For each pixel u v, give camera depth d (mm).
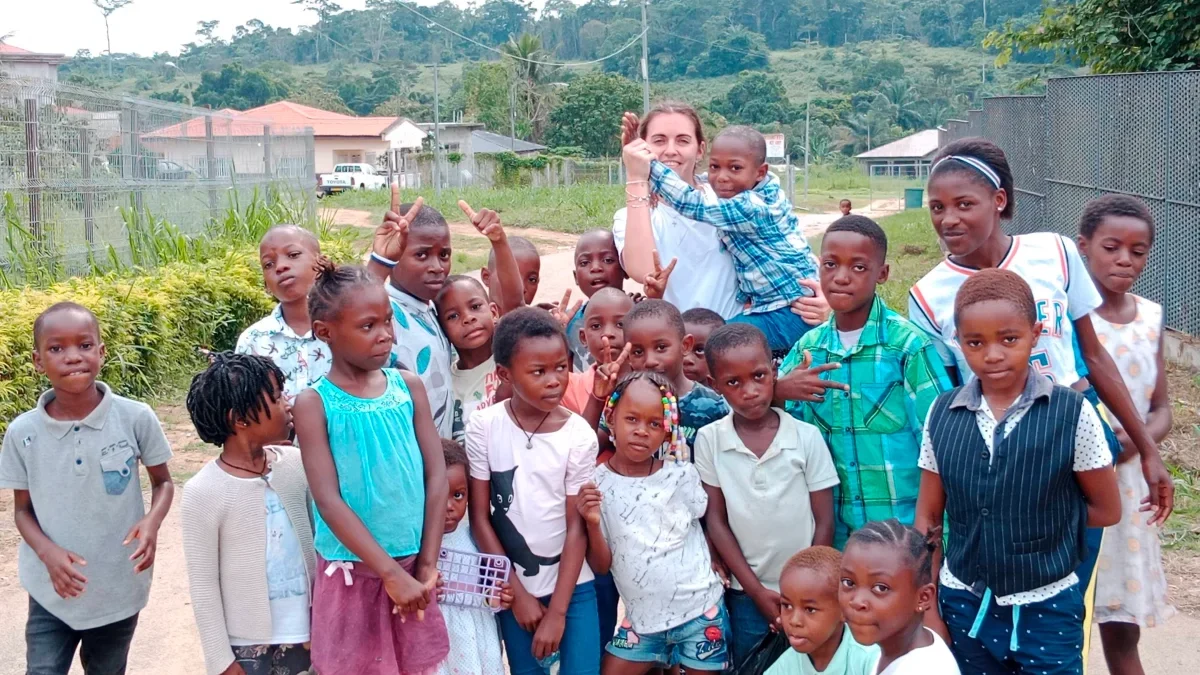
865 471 3441
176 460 7613
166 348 9883
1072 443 2885
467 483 3402
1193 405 7609
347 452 2984
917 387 3367
